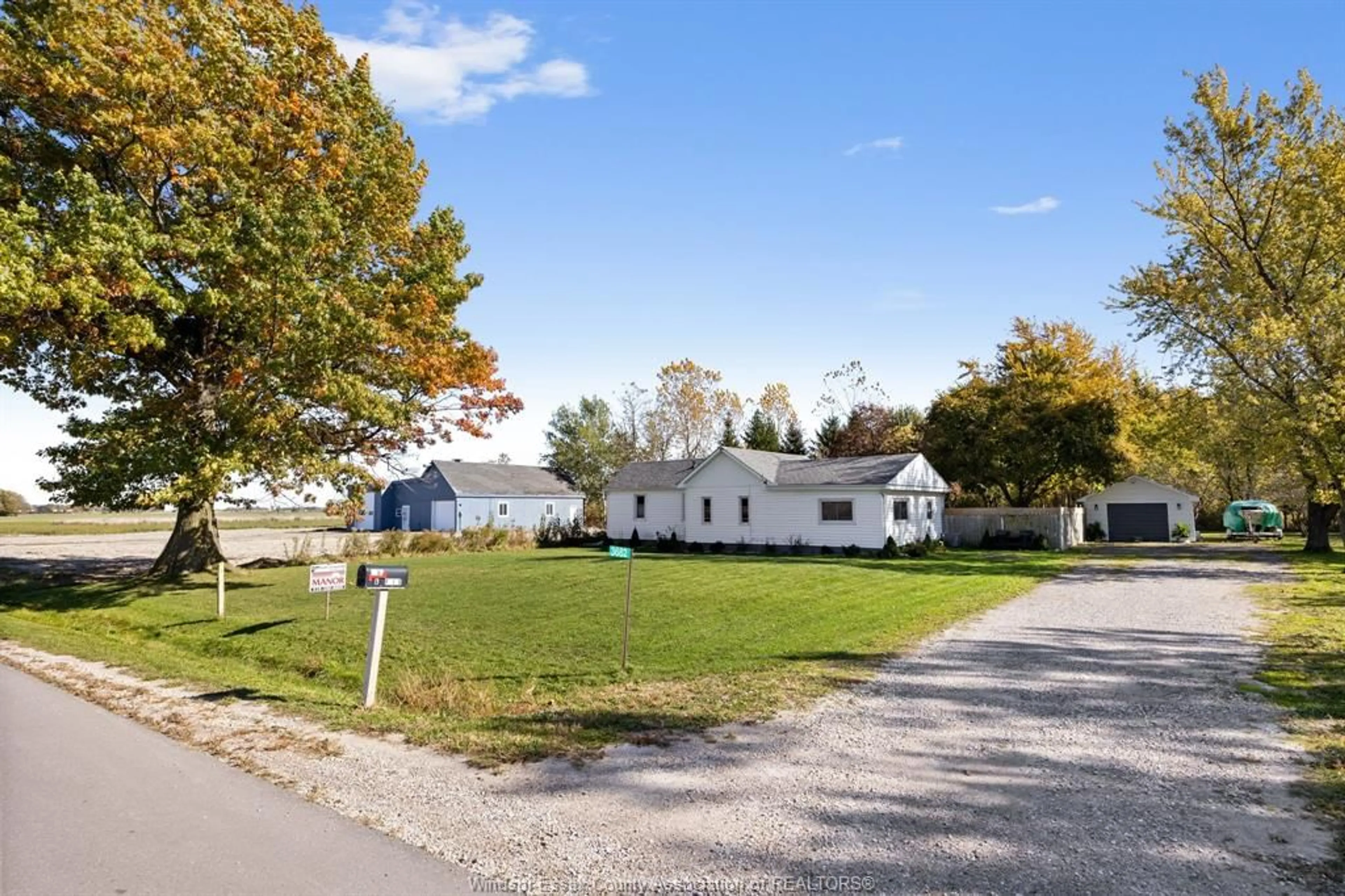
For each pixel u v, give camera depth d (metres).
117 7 15.63
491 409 25.17
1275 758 5.82
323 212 17.33
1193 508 38.22
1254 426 24.27
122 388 18.78
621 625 12.31
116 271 15.58
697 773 5.56
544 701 7.89
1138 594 16.12
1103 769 5.61
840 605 14.39
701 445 61.78
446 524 49.06
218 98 17.48
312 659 10.89
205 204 18.28
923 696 7.79
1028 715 7.07
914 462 31.03
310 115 18.97
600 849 4.29
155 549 34.53
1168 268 28.17
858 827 4.58
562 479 56.62
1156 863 4.09
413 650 10.81
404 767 5.77
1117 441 36.94
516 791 5.23
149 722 7.17
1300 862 4.09
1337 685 8.05
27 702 8.02
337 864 4.10
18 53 14.79
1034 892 3.77
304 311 17.06
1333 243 24.91
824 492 30.42
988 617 12.93
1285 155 25.55
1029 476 38.44
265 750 6.23
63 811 4.88
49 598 18.38
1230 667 9.02
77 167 15.21
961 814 4.79
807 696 7.82
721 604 14.63
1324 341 22.86
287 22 19.28
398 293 19.69
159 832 4.54
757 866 4.08
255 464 17.80
